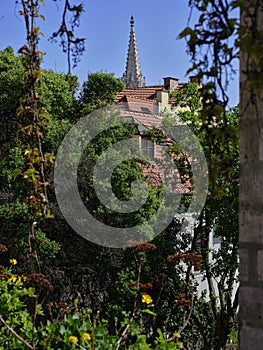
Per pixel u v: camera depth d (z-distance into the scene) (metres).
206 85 3.30
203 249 12.06
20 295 5.77
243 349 3.11
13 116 11.26
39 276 4.99
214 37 3.21
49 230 11.15
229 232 11.36
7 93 11.12
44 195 5.37
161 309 11.45
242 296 3.11
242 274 3.11
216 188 3.54
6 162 10.91
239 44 2.98
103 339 4.75
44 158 5.30
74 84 12.59
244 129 3.11
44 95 11.53
